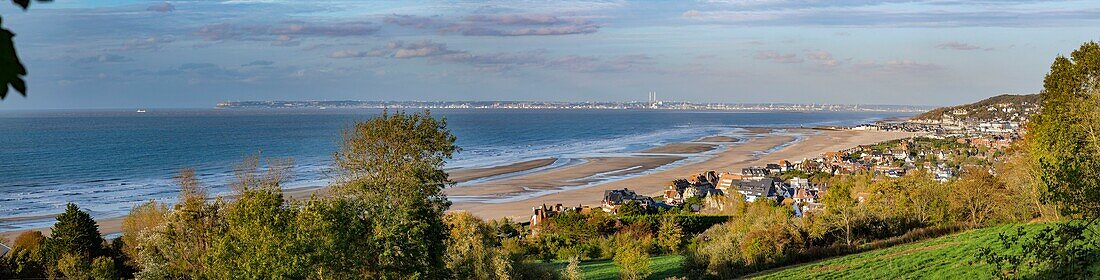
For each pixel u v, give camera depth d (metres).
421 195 43.12
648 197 115.69
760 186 130.75
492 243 52.09
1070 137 26.66
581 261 72.38
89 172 153.62
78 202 110.81
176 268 43.12
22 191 123.25
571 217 84.44
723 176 146.50
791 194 129.62
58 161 176.50
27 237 70.81
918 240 61.03
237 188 69.38
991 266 42.44
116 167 164.00
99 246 61.97
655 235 83.44
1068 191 23.25
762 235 57.97
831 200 63.44
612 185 139.75
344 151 48.47
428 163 48.12
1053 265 22.34
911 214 67.69
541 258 74.38
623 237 78.69
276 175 73.94
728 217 91.50
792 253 57.03
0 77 3.69
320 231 33.25
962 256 48.66
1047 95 35.72
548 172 158.88
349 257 34.38
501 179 146.00
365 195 43.00
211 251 35.53
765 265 55.97
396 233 36.62
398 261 37.19
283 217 34.56
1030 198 62.84
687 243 78.75
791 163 179.75
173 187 128.62
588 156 199.50
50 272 57.09
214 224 43.69
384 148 46.94
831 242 61.41
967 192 67.12
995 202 66.50
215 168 161.38
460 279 44.22
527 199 121.31
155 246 45.81
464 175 152.12
